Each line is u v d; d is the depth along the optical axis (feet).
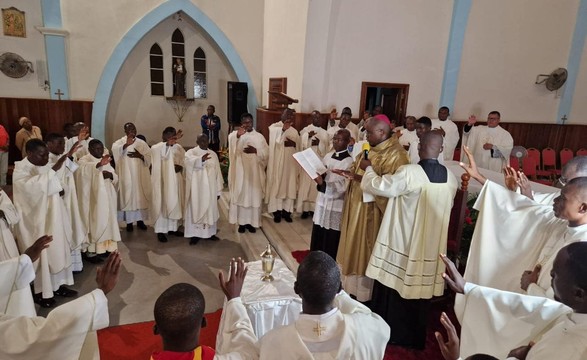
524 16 30.09
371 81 27.78
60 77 30.53
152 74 35.60
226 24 33.81
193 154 17.85
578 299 4.44
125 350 11.03
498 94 31.30
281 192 19.98
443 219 9.58
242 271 6.38
